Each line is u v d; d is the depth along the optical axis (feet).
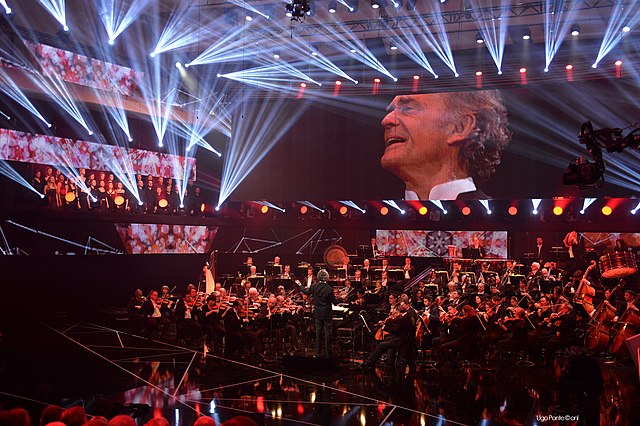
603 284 65.72
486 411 37.19
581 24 72.54
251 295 58.44
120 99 79.10
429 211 83.41
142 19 81.10
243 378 45.37
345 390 42.14
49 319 70.59
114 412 24.70
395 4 71.82
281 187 85.71
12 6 70.74
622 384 43.01
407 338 48.96
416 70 79.97
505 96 76.74
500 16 71.51
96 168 78.28
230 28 81.87
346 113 83.10
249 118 86.69
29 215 68.23
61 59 73.77
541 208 79.87
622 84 71.77
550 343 49.57
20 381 43.29
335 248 79.05
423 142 79.87
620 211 76.69
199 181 89.20
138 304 63.93
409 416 36.19
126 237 80.48
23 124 71.31
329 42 81.00
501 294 60.54
